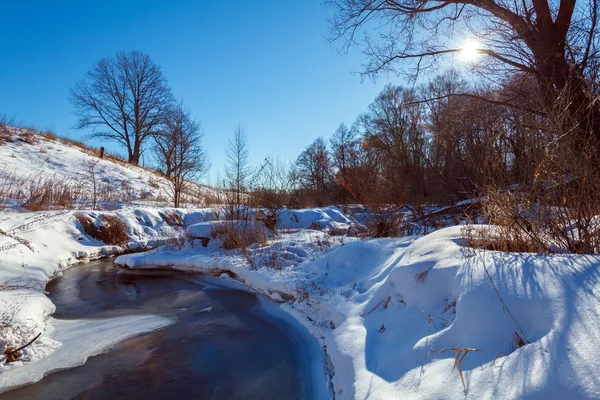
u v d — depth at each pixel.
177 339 5.29
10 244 7.92
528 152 3.76
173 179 16.94
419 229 8.52
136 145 37.72
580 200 3.33
